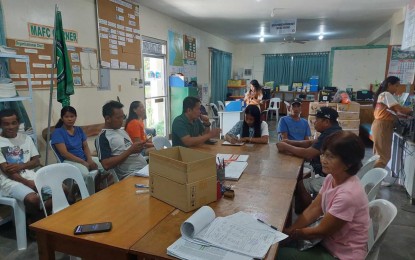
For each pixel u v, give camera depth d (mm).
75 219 1302
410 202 3121
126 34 4582
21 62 2979
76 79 3699
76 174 1985
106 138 2363
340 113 5156
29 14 3049
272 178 1823
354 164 1278
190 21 6406
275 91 10133
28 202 2184
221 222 1220
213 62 8312
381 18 6039
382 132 3570
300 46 10008
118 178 2430
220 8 5227
